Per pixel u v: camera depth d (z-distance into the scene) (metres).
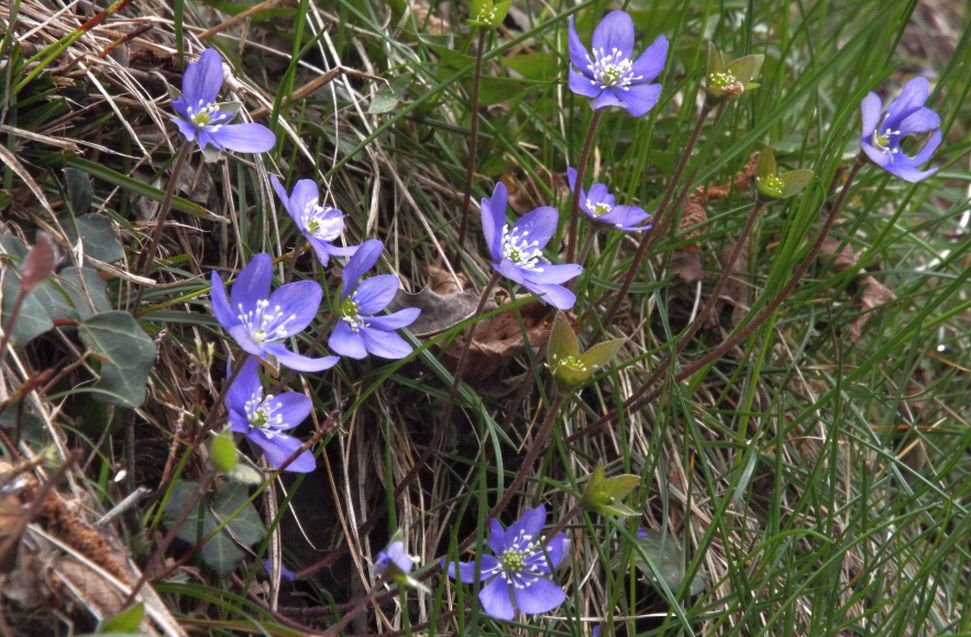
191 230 0.63
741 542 0.63
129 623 0.51
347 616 0.56
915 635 0.61
